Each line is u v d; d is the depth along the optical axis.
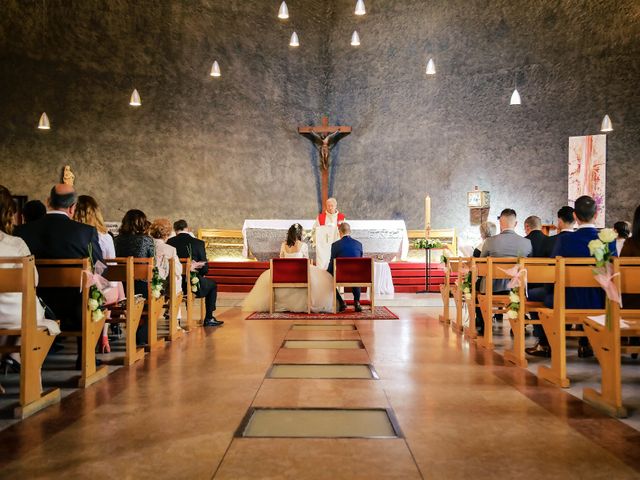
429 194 15.77
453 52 15.56
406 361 5.38
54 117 14.83
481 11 15.20
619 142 13.91
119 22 15.12
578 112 14.35
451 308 10.02
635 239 5.04
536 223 7.50
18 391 4.27
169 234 7.46
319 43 16.39
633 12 13.63
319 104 16.48
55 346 6.10
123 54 15.26
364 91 16.34
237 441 3.11
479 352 5.86
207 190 15.85
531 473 2.67
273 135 16.34
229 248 15.91
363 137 16.34
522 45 14.88
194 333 7.25
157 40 15.45
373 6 16.27
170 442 3.09
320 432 3.30
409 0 15.91
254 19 16.16
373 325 7.92
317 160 16.42
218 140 15.96
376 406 3.82
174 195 15.61
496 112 15.16
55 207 4.91
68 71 14.90
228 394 4.14
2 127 14.46
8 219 4.16
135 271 5.70
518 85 14.95
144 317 6.32
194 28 15.69
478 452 2.95
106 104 15.20
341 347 6.25
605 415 3.62
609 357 3.70
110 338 6.93
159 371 4.95
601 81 14.10
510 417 3.57
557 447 3.02
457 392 4.20
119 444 3.06
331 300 9.43
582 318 4.06
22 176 14.57
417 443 3.08
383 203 16.20
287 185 16.36
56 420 3.51
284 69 16.33
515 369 5.03
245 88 16.17
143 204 15.41
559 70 14.53
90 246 4.84
